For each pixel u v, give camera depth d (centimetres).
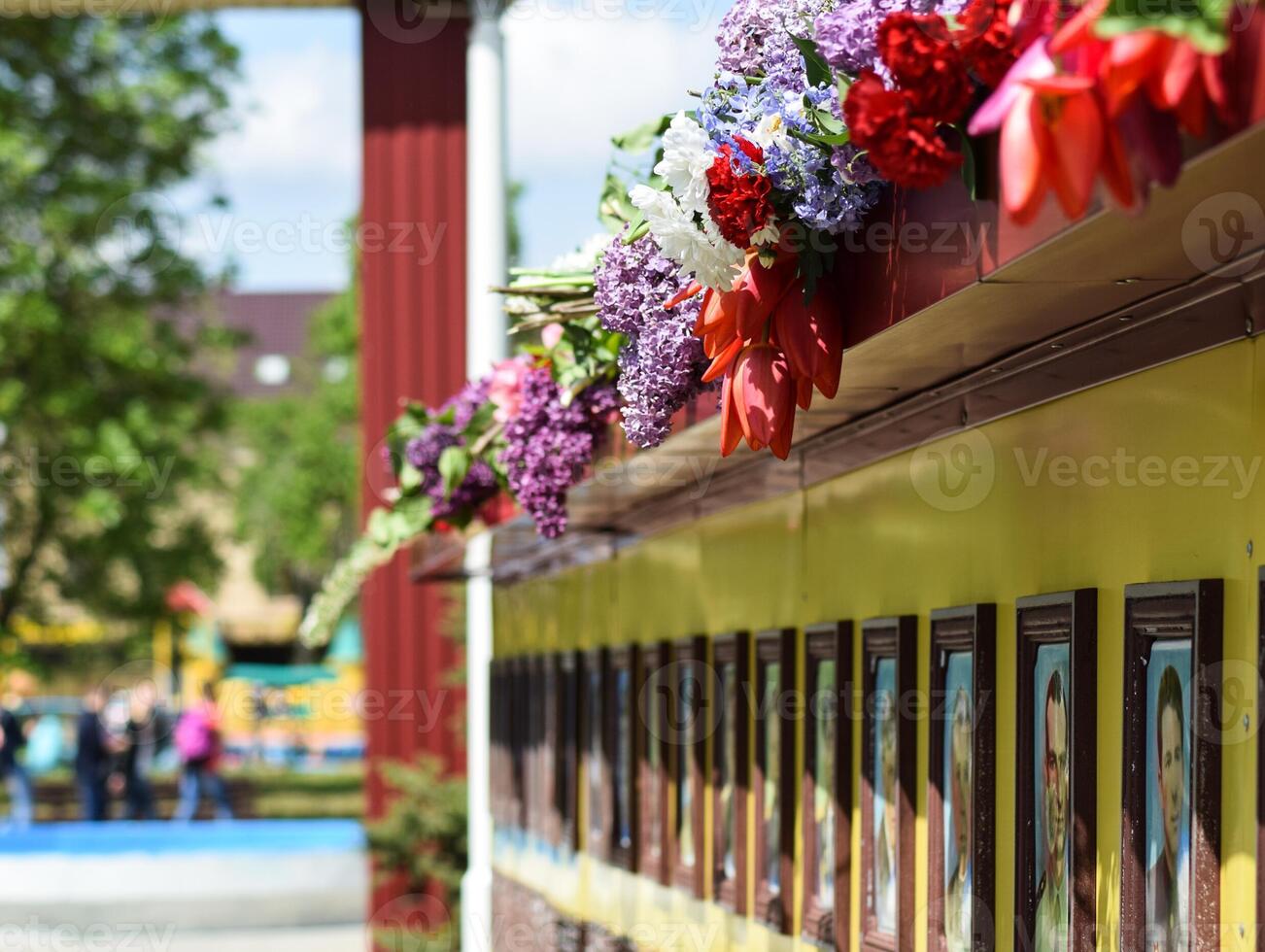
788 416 295
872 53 246
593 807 659
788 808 431
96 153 2362
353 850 1598
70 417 2288
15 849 1809
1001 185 219
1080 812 268
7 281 2256
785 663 432
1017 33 204
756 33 299
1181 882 239
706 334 308
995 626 310
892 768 356
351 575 730
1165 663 245
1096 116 180
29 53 2325
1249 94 169
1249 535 225
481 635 980
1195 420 238
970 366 310
